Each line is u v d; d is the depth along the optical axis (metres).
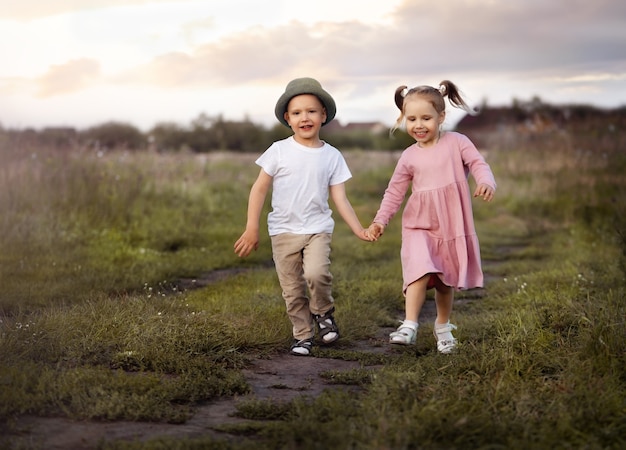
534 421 2.97
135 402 3.25
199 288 6.93
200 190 14.26
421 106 4.57
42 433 2.93
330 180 4.89
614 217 10.66
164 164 15.30
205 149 31.83
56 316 4.67
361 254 9.23
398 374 3.67
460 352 4.20
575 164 17.47
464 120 27.19
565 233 11.68
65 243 8.68
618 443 2.79
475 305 6.20
